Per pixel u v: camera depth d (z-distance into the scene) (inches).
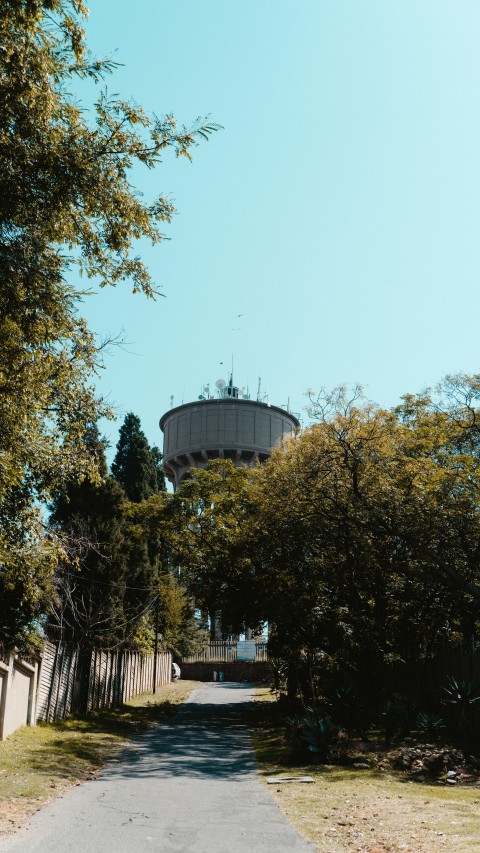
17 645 781.3
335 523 958.4
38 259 431.5
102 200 447.2
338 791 470.0
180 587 2036.2
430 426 968.9
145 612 1539.1
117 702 1305.4
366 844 318.0
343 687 854.5
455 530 814.5
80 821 370.6
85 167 433.4
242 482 1295.5
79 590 1192.2
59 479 674.8
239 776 543.5
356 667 1069.8
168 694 1692.9
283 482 990.4
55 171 424.2
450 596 910.4
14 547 656.4
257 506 1127.0
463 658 837.2
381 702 861.8
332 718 809.5
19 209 429.4
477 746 681.6
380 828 352.5
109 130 453.4
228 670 2559.1
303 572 1010.7
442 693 884.6
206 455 2751.0
